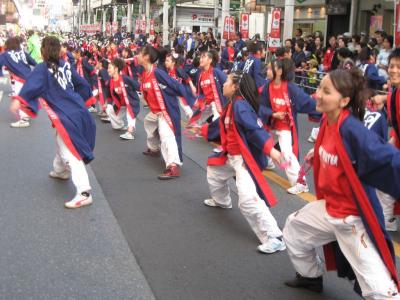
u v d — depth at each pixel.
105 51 17.80
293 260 3.74
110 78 10.21
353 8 18.92
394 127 4.90
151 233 4.96
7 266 4.21
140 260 4.37
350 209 3.20
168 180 6.81
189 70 11.89
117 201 5.89
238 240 4.82
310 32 22.53
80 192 5.63
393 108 4.84
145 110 13.46
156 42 26.20
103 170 7.26
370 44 12.33
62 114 5.46
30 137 9.38
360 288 3.32
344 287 3.95
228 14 21.61
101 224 5.17
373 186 3.00
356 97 3.06
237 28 26.59
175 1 31.48
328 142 3.17
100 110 12.21
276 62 6.33
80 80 5.73
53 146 8.65
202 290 3.89
